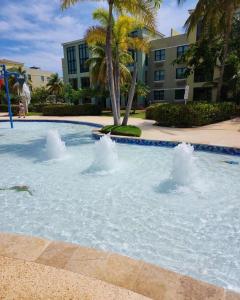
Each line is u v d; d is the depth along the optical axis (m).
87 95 30.91
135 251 3.53
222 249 3.53
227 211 4.62
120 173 6.89
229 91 22.89
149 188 5.79
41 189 5.93
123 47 15.10
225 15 17.64
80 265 2.49
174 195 5.37
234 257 3.35
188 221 4.30
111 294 2.14
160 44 33.75
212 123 15.30
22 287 2.28
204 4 17.53
